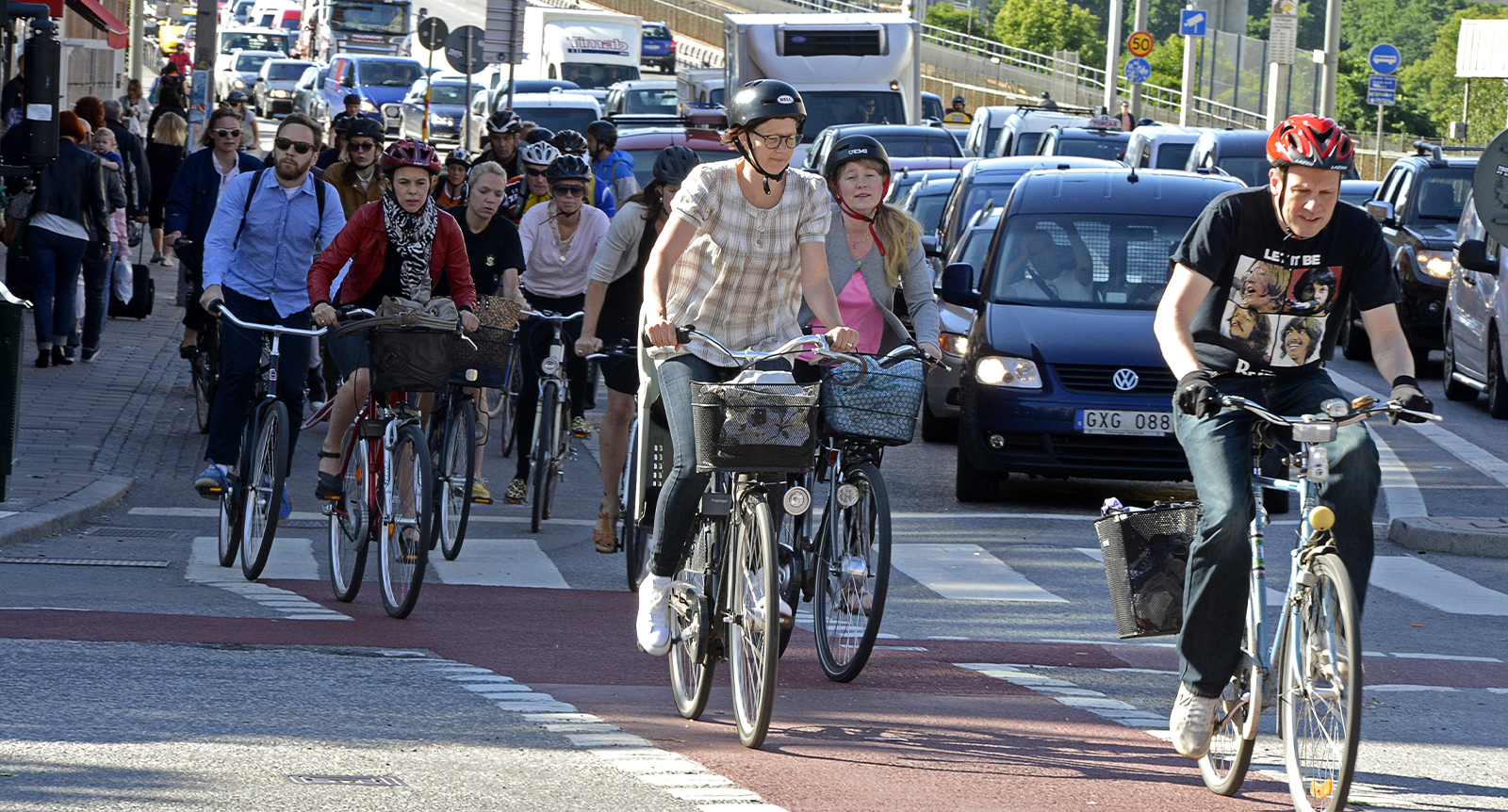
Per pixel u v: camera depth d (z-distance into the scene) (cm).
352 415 3038
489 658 2584
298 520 3941
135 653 2484
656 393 2377
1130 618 1972
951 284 4484
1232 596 1841
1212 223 1870
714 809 1777
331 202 3494
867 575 2431
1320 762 1739
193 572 3309
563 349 3912
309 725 2073
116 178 6109
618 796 1817
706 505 2130
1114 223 4747
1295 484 1836
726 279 2186
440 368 2903
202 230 4909
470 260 3834
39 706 2112
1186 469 4319
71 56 11675
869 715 2259
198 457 4703
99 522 3841
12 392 3597
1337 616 1712
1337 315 1966
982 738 2150
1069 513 4394
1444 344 6694
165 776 1820
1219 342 1911
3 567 3250
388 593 2931
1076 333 4412
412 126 17612
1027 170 6250
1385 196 7825
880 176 2727
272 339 3356
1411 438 5684
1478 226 6331
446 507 3534
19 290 5947
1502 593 3581
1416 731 2280
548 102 12781
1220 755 1908
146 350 6544
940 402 5372
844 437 2450
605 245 3219
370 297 3152
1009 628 3080
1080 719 2286
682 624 2206
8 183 5822
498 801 1781
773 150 2141
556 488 4316
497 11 10675
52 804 1706
